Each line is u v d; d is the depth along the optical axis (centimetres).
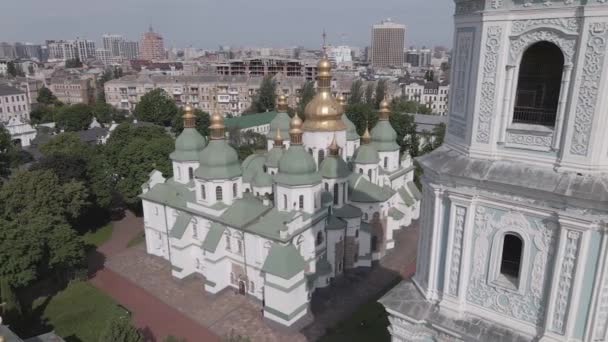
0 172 9731
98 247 7131
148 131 10162
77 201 6875
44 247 5541
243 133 11544
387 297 2378
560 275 1803
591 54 1608
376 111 12231
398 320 2330
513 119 1919
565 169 1747
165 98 15088
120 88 19200
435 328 2183
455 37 2084
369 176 6388
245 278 5447
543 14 1688
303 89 16012
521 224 1878
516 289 1956
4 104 17175
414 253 6625
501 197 1888
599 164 1688
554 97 1831
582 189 1664
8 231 5147
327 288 5625
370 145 6400
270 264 4825
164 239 6500
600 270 1717
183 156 6288
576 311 1806
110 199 7912
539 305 1905
